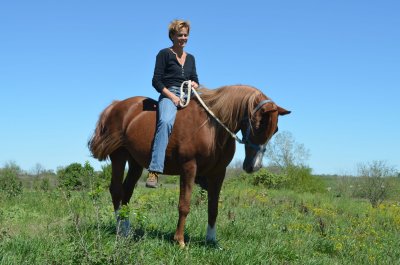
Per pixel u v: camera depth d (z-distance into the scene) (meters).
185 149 6.07
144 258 5.23
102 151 7.03
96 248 5.53
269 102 5.80
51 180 23.08
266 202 15.22
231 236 7.50
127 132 6.68
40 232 6.89
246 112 5.92
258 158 5.84
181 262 5.56
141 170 7.30
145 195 13.71
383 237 10.48
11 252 5.48
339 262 7.41
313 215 13.08
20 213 9.73
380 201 22.03
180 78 6.45
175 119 6.21
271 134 5.78
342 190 25.11
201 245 6.46
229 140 6.20
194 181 6.77
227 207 12.32
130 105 6.88
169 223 8.03
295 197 20.31
